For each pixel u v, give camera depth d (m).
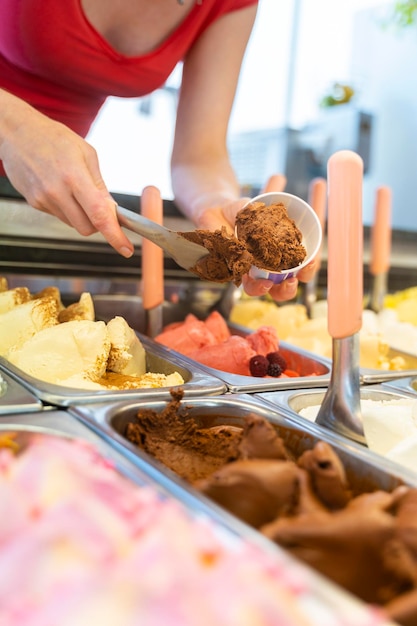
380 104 4.08
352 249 0.79
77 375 0.95
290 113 4.16
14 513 0.44
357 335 0.82
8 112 1.05
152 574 0.38
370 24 4.12
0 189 1.36
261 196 1.05
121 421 0.78
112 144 3.99
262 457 0.65
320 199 1.66
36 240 1.47
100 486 0.48
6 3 1.36
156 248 1.37
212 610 0.36
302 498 0.57
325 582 0.41
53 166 0.99
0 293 1.20
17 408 0.76
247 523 0.56
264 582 0.38
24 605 0.36
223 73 1.62
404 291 2.11
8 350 1.03
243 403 0.88
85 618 0.35
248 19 1.62
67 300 1.50
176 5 1.47
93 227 1.03
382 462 0.69
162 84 1.68
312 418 0.94
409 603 0.44
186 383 0.97
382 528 0.50
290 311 1.61
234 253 0.92
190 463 0.76
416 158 3.83
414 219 3.87
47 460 0.51
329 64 4.23
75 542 0.41
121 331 1.09
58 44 1.42
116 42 1.53
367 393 1.06
